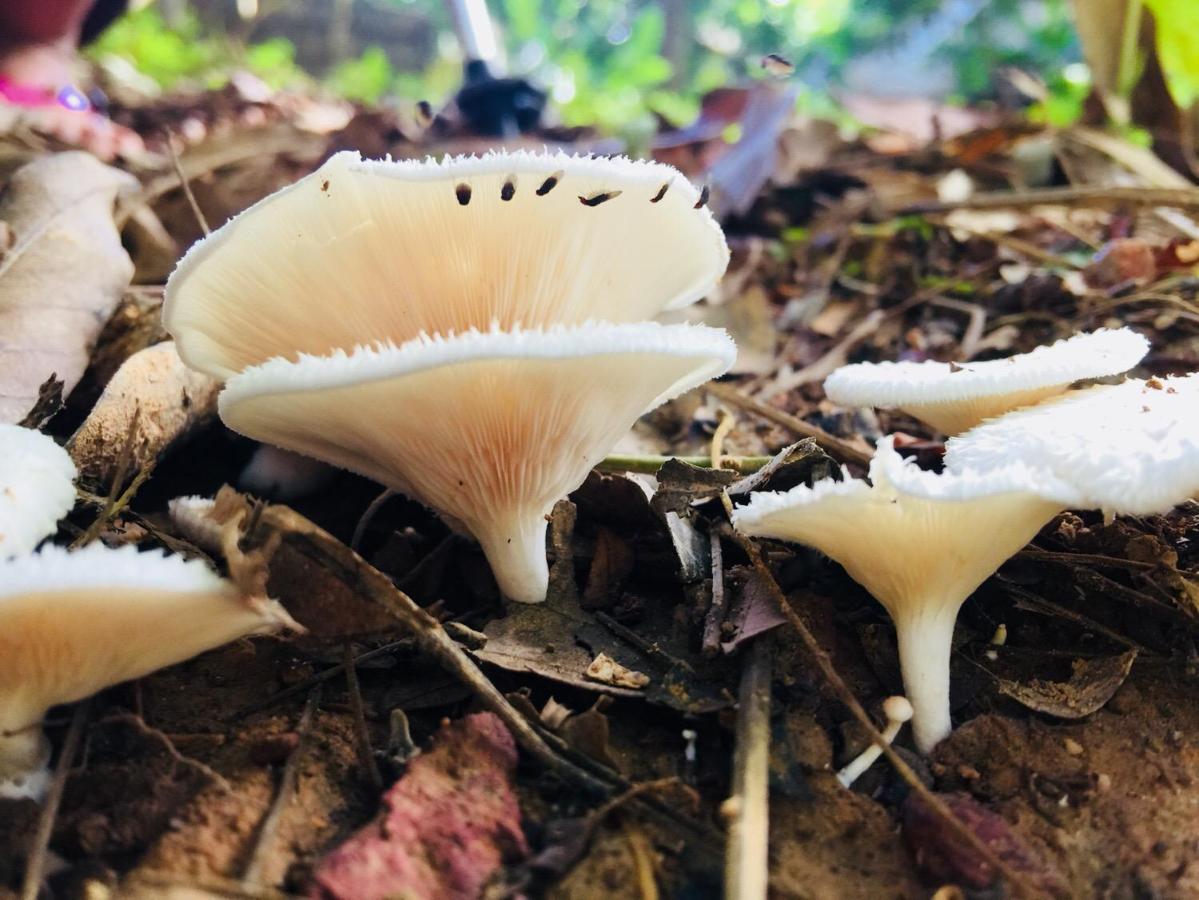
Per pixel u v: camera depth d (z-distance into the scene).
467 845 0.09
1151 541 0.13
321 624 0.10
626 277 0.13
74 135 0.28
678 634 0.12
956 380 0.13
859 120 0.43
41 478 0.11
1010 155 0.33
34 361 0.15
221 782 0.10
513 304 0.12
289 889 0.09
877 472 0.10
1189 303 0.20
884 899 0.09
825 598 0.13
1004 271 0.24
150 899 0.08
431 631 0.10
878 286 0.26
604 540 0.14
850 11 0.58
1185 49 0.30
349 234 0.11
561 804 0.10
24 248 0.17
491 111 0.40
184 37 0.63
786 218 0.33
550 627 0.12
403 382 0.10
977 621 0.13
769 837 0.10
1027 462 0.11
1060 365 0.12
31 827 0.09
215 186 0.28
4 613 0.08
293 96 0.48
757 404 0.18
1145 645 0.12
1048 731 0.11
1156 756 0.11
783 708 0.11
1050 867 0.10
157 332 0.18
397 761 0.10
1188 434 0.10
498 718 0.10
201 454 0.18
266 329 0.12
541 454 0.11
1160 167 0.30
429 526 0.15
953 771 0.11
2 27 0.34
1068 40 0.51
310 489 0.17
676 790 0.10
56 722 0.10
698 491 0.14
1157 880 0.10
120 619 0.09
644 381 0.11
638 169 0.11
